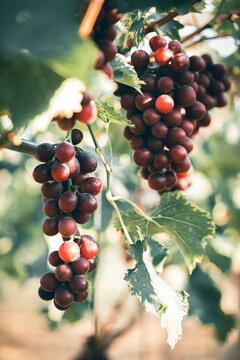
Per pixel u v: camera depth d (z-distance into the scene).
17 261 1.53
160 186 0.64
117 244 1.19
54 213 0.56
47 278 0.55
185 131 0.63
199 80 0.67
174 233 0.66
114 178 0.99
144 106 0.61
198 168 1.26
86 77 0.42
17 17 0.41
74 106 0.45
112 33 0.49
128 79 0.57
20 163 1.32
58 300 0.54
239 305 1.65
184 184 0.70
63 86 0.45
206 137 1.31
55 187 0.55
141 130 0.62
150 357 1.98
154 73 0.62
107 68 0.48
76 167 0.55
